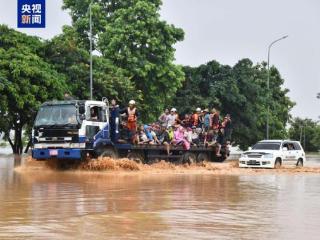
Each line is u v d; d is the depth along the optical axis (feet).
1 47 181.98
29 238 38.58
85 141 106.01
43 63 181.06
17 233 40.32
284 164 137.69
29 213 49.93
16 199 60.39
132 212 51.08
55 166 112.68
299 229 42.93
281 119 320.50
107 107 111.96
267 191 72.64
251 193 69.72
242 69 265.54
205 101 248.52
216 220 46.96
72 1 239.50
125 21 221.66
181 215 49.55
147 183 82.43
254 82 270.67
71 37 204.54
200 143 137.28
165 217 48.29
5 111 166.50
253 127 268.62
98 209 52.75
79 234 40.09
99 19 230.68
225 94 255.29
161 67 223.10
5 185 76.95
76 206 54.85
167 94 231.71
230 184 83.25
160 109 229.86
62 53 195.93
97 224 44.34
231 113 263.90
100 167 106.22
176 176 99.40
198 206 55.93
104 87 193.16
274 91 312.71
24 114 182.29
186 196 65.16
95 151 108.06
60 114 107.34
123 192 68.64
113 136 114.01
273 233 41.22
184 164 131.13
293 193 70.18
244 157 134.10
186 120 139.85
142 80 222.48
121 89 198.80
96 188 73.36
